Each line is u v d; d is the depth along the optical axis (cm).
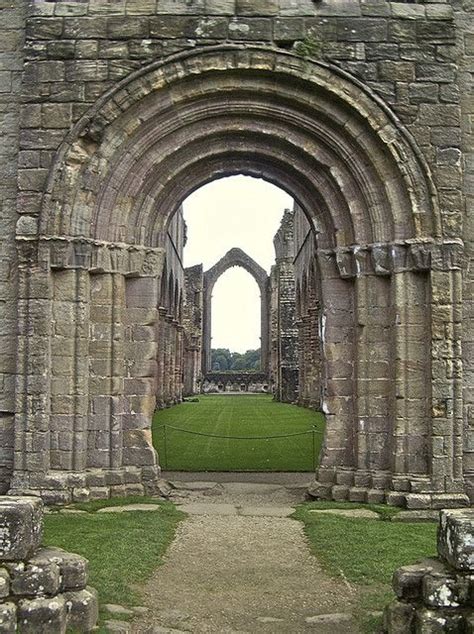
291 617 762
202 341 7375
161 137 1416
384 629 705
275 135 1427
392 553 993
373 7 1388
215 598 818
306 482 1609
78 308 1365
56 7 1390
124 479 1396
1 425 1370
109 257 1407
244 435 2459
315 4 1387
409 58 1377
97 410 1393
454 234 1348
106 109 1359
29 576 659
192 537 1093
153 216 1482
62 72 1375
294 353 4875
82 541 1023
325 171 1434
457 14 1438
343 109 1386
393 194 1373
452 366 1327
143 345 1452
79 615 679
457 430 1320
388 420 1383
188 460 1892
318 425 2811
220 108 1416
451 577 663
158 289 1476
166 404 4050
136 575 880
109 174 1397
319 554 996
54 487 1320
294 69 1364
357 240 1409
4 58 1441
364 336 1400
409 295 1359
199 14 1379
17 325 1364
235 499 1422
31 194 1361
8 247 1400
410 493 1312
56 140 1368
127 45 1375
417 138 1363
